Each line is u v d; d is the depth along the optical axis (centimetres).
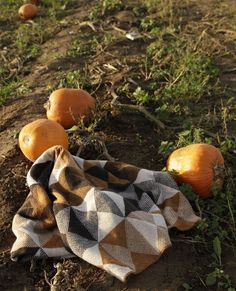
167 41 406
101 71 353
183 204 216
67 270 199
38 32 464
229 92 325
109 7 494
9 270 206
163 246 196
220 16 457
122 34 428
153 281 194
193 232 214
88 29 457
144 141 275
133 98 316
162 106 296
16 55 425
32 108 320
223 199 225
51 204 216
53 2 554
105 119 291
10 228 226
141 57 377
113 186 223
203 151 227
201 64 352
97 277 197
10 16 535
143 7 495
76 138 275
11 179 253
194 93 316
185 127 283
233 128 284
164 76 341
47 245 206
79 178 217
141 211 206
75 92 281
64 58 394
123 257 194
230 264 200
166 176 224
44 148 247
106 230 198
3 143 287
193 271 198
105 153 258
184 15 466
